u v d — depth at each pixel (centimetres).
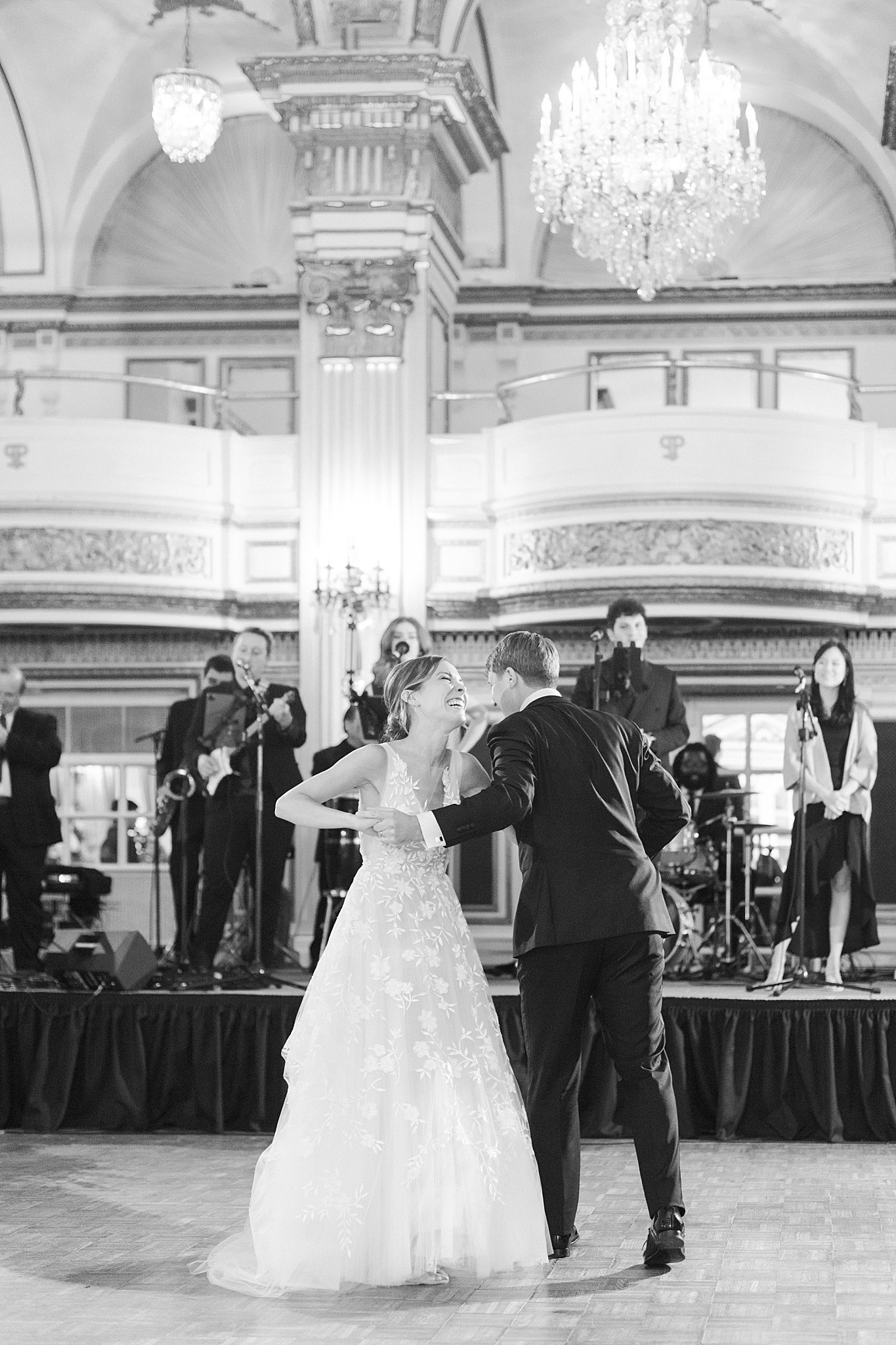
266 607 1107
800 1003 677
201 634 1140
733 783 970
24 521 1070
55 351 1395
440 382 1177
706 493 1027
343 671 1088
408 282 1112
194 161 1279
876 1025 672
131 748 1167
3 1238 482
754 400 1373
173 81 1124
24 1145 665
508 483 1075
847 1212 517
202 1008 706
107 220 1415
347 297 1113
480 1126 429
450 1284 420
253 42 1302
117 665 1149
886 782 1095
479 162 1217
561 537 1050
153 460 1084
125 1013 708
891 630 1089
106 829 1170
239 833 819
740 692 1116
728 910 877
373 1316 389
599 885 435
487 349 1388
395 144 1109
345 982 430
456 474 1104
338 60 1088
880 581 1067
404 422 1106
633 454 1035
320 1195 415
